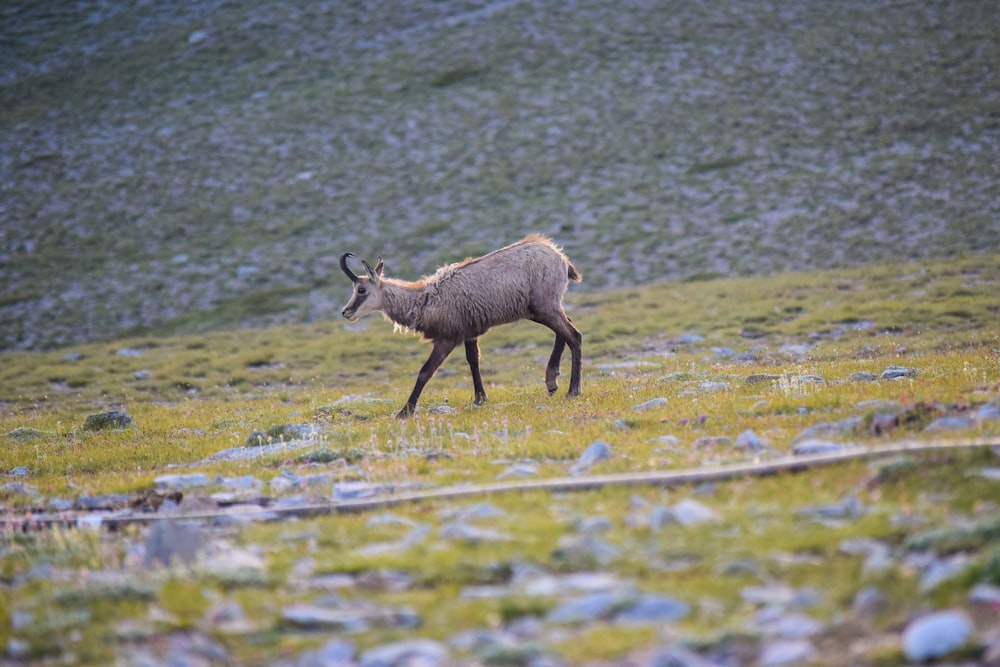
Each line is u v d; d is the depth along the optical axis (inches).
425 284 2652.6
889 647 895.1
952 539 1083.9
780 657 889.5
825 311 5009.8
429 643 984.9
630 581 1108.5
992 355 2874.0
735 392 2476.6
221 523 1587.1
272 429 2508.6
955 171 7746.1
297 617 1079.6
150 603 1192.2
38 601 1221.1
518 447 1939.0
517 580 1149.1
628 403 2447.1
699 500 1395.2
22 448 2696.9
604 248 7431.1
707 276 6614.2
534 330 5551.2
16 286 7608.3
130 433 2842.0
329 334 5964.6
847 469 1423.5
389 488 1695.4
